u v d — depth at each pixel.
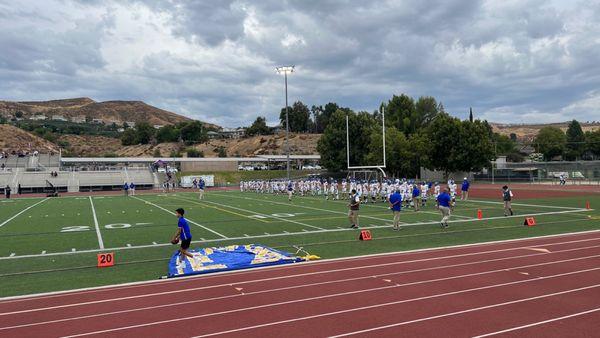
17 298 9.60
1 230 19.89
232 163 78.00
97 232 19.09
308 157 85.44
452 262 12.44
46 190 54.53
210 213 26.30
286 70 43.75
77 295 9.84
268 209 28.34
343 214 24.75
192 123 135.75
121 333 7.63
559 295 9.31
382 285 10.24
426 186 29.39
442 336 7.24
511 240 15.70
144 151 128.25
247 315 8.41
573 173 55.34
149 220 23.31
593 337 7.12
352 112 69.06
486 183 57.44
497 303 8.85
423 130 64.81
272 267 12.12
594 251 13.66
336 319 8.11
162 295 9.77
